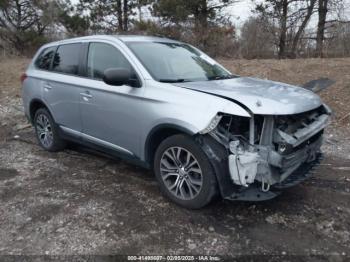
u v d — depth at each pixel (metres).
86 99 4.67
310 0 17.45
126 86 4.13
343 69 9.18
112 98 4.29
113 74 3.87
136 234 3.43
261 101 3.39
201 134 3.46
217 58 13.29
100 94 4.45
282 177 3.46
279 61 10.91
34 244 3.31
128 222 3.62
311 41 14.52
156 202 4.00
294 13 17.70
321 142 4.11
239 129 3.49
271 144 3.36
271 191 3.52
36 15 22.42
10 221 3.70
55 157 5.54
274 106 3.35
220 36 14.23
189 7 17.58
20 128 7.30
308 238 3.34
